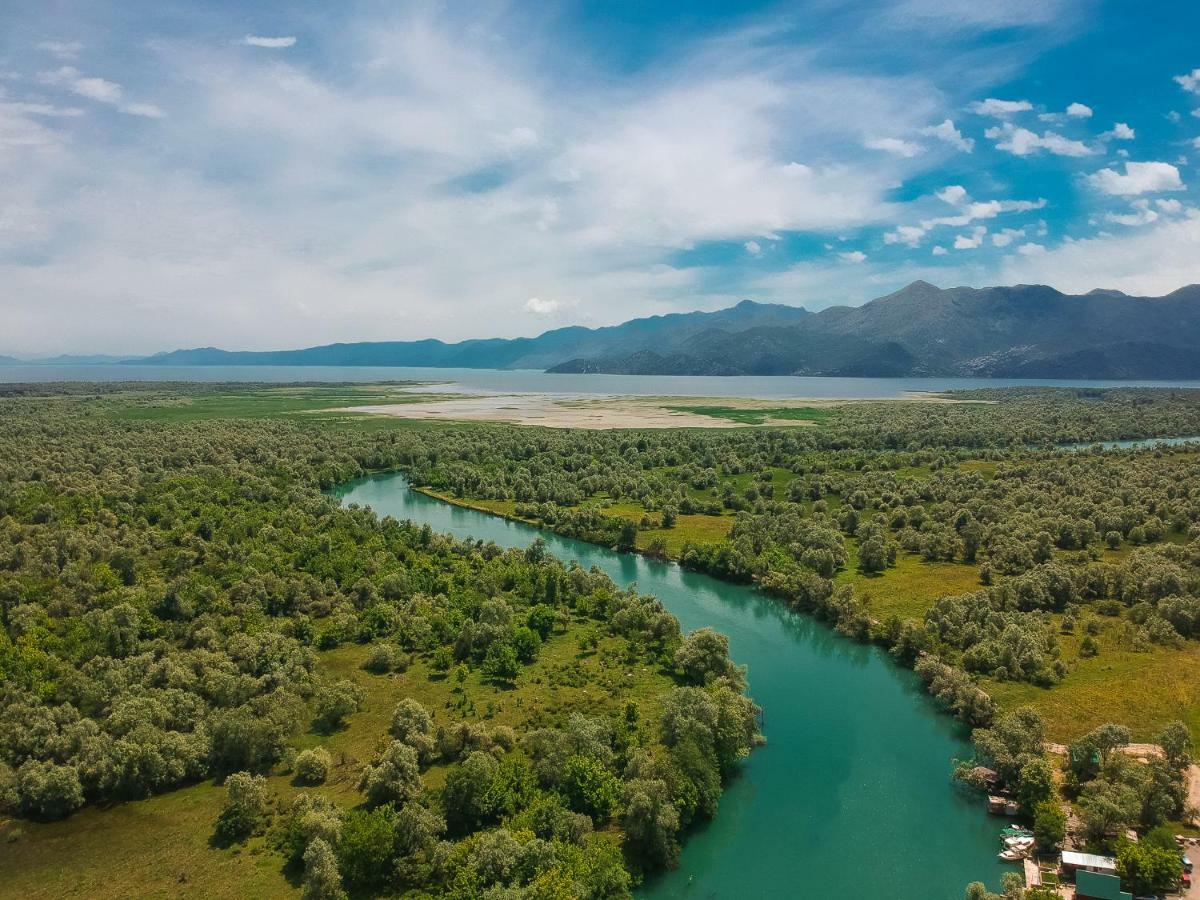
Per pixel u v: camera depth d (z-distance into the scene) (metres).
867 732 117.94
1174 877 75.75
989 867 87.81
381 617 147.25
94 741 99.31
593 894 74.94
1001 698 121.44
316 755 100.50
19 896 80.00
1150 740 107.12
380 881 80.56
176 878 82.06
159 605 144.62
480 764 91.62
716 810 98.19
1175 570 159.88
